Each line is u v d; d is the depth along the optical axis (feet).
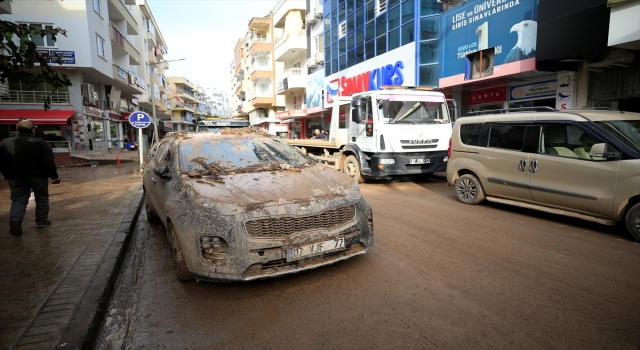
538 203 20.90
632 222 16.69
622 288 12.01
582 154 18.65
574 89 35.27
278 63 134.51
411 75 52.11
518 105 41.86
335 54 75.92
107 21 83.05
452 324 10.00
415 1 50.11
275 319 10.54
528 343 9.08
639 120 18.98
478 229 19.08
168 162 16.92
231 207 11.53
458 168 25.80
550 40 31.83
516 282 12.54
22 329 9.61
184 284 13.12
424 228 19.36
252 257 11.14
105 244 16.67
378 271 13.62
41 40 69.41
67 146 64.28
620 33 26.32
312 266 11.97
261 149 17.29
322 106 81.97
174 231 13.34
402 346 9.08
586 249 15.81
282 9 104.27
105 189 33.65
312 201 12.20
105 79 87.25
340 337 9.54
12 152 17.75
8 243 16.88
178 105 248.52
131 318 10.97
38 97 73.26
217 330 10.08
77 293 11.72
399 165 32.07
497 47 38.68
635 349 8.78
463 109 49.70
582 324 9.89
